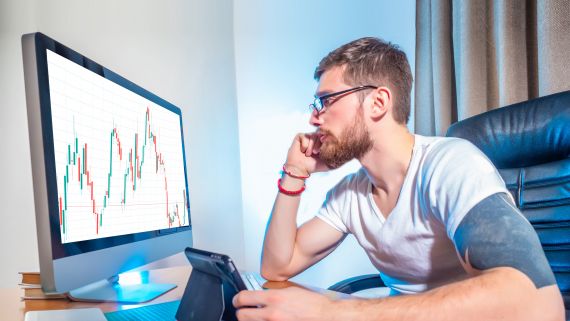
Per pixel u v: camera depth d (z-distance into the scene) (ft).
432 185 2.65
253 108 7.31
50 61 2.15
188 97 6.86
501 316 1.62
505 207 2.10
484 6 5.48
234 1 7.36
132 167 3.02
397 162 3.05
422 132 6.35
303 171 3.51
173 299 2.80
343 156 3.08
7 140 5.87
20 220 5.83
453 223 2.27
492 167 2.47
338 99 3.03
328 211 3.69
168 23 6.79
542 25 4.58
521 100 4.96
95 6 6.41
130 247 2.86
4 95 5.91
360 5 7.43
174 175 3.88
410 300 1.72
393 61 3.07
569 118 3.72
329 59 3.14
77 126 2.35
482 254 1.94
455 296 1.67
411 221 2.96
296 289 1.85
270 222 3.52
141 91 3.25
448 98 5.92
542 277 1.75
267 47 7.41
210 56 7.04
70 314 2.07
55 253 2.04
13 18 6.04
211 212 6.90
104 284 3.15
